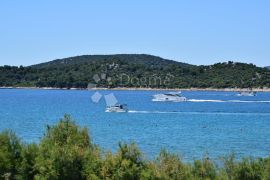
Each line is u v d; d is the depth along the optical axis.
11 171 34.81
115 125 122.19
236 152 76.69
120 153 34.69
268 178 34.59
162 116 153.50
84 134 37.94
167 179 34.00
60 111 172.62
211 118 148.62
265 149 80.75
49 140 37.12
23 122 125.75
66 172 34.25
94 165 34.47
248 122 136.00
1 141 35.75
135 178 33.91
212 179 35.31
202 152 75.25
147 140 91.19
